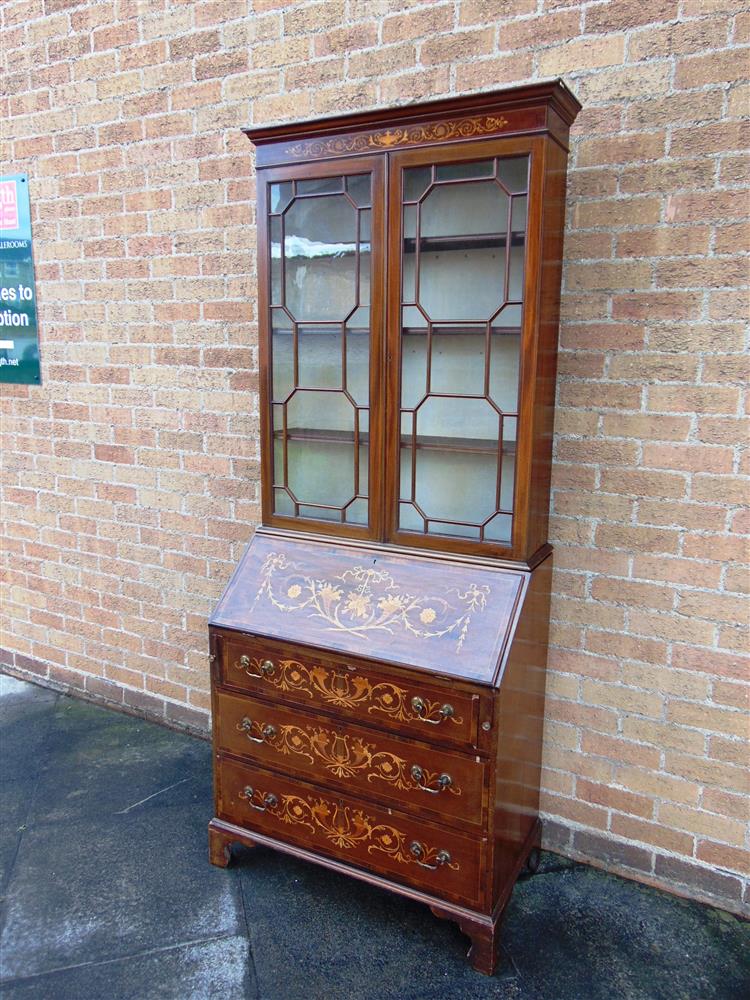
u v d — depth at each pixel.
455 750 1.56
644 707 1.85
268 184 1.78
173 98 2.26
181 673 2.64
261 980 1.62
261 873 1.96
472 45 1.81
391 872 1.71
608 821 1.94
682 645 1.79
